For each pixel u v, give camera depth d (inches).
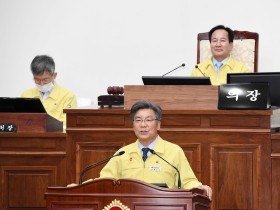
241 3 713.0
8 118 506.0
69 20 738.8
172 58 724.7
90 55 737.0
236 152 478.6
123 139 483.8
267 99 476.7
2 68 743.7
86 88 737.0
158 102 488.1
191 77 493.0
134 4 730.8
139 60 730.2
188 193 344.2
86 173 486.0
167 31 725.3
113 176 420.5
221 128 478.9
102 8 735.1
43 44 741.3
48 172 494.0
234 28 714.2
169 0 724.7
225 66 605.6
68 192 354.0
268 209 476.1
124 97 488.4
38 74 584.1
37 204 494.3
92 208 350.0
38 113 505.7
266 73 498.3
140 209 345.7
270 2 709.9
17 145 497.0
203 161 479.5
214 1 717.3
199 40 641.6
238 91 480.7
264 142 476.7
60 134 492.4
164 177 416.2
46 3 744.3
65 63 738.2
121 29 732.7
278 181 476.1
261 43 710.5
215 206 478.0
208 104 486.0
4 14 748.0
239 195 477.7
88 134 486.0
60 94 595.2
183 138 480.4
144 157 419.8
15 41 745.0
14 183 495.8
